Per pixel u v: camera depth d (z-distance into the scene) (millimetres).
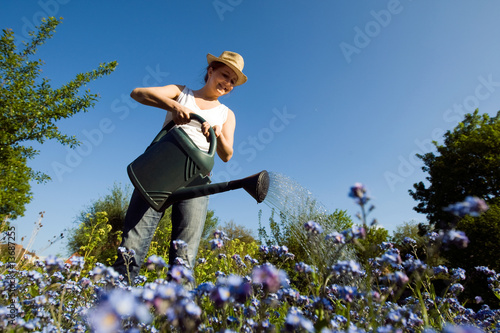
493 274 2621
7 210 7473
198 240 2359
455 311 2410
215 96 2771
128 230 2246
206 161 2031
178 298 933
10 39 8570
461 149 16641
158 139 2230
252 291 1516
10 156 7859
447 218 15727
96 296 1396
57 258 1418
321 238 1456
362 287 1485
